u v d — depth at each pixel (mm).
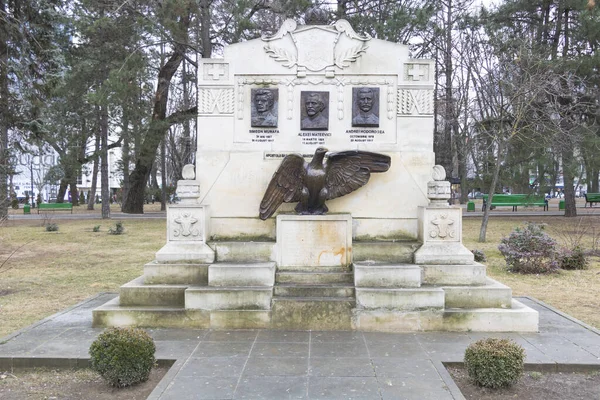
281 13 20266
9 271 10922
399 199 6945
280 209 6922
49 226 20078
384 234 6926
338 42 7008
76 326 6074
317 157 6605
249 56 6996
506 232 17875
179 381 4383
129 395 4219
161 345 5316
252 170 6977
